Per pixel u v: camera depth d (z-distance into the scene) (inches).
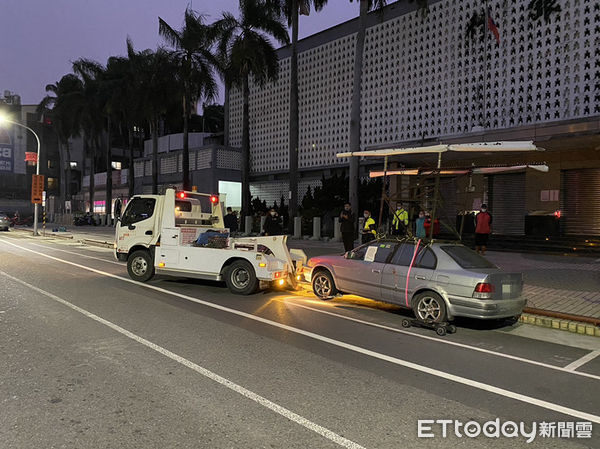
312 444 129.3
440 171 366.0
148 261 418.6
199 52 1291.8
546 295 358.6
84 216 1894.7
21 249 748.6
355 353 221.1
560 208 715.4
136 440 129.2
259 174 1537.9
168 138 1942.7
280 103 1472.7
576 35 848.3
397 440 133.8
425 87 1083.3
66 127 2027.6
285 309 320.8
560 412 159.0
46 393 161.3
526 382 189.2
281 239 383.6
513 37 935.7
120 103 1638.8
